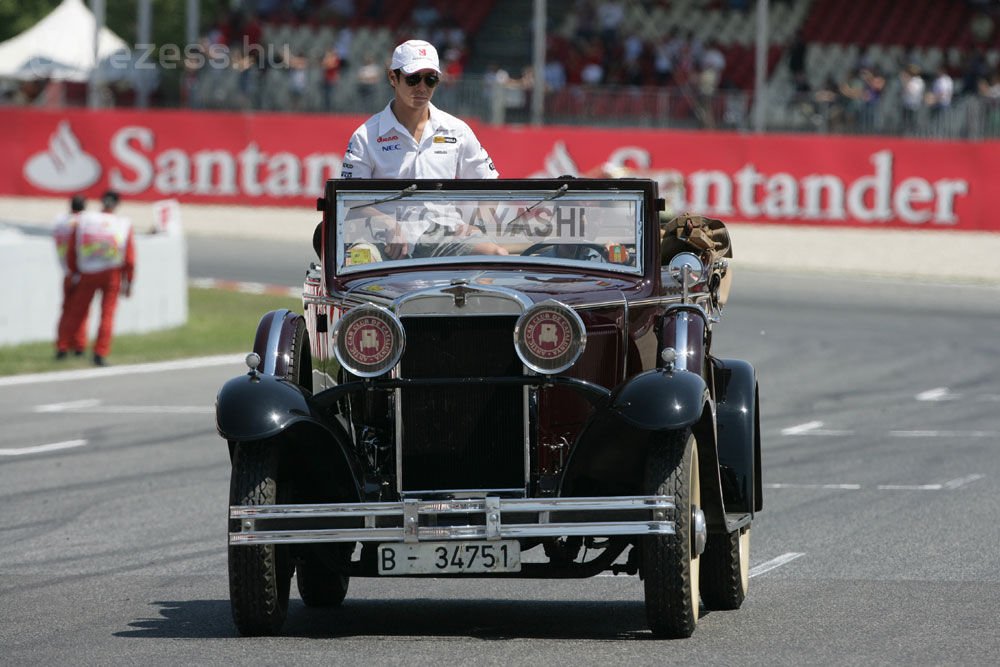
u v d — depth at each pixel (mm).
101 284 70625
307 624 27797
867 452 50312
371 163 30359
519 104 119938
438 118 30500
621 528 24281
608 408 24906
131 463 47562
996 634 26219
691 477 25203
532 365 25109
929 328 82812
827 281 98000
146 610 28766
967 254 106188
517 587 32156
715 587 28641
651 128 118188
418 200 28438
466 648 24875
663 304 28172
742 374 29672
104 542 36219
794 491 43531
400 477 25672
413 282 27000
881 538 36812
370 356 25203
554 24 144750
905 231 112500
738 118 118125
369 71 126000
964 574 32438
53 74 129500
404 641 25594
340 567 26141
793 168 112062
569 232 28328
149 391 63438
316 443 25562
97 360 70438
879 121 115938
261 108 121125
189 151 118500
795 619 27797
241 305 88562
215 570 33094
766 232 112688
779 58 137500
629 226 28266
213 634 26312
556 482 25938
